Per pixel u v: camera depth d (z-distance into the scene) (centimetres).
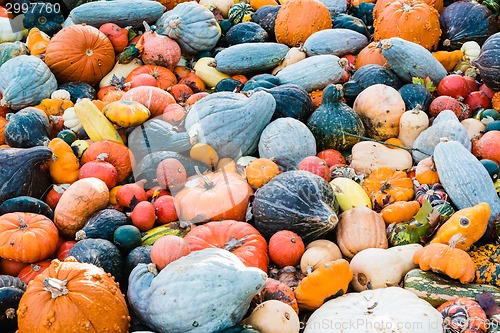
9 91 337
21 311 247
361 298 262
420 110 327
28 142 316
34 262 280
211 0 401
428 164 306
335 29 372
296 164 314
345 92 347
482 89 344
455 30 372
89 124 318
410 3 369
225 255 258
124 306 255
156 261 267
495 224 284
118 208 299
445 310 257
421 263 269
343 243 284
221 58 361
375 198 303
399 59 344
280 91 330
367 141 323
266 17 389
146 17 378
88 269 255
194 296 249
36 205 292
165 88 358
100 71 360
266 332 252
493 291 262
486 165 303
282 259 278
